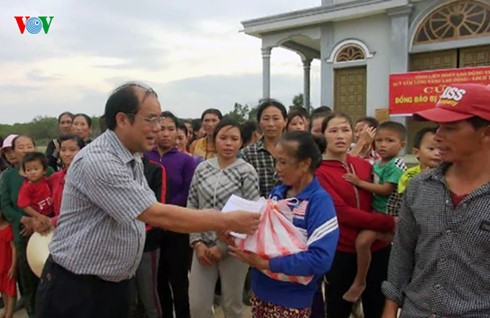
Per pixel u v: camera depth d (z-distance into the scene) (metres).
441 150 1.46
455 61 10.34
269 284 2.01
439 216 1.46
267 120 3.17
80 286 1.89
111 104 1.87
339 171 2.61
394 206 2.71
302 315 1.99
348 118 2.67
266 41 13.00
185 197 3.46
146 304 3.05
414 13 10.55
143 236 2.01
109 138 1.90
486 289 1.38
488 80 8.94
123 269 1.95
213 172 2.98
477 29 9.85
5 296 3.63
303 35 12.37
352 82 11.80
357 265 2.56
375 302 2.68
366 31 11.35
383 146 2.89
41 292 1.98
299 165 1.99
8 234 3.63
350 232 2.58
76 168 1.86
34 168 3.43
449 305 1.41
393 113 10.16
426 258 1.50
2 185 3.65
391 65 10.81
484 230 1.37
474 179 1.45
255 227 1.88
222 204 2.88
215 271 2.84
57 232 1.96
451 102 1.42
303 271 1.81
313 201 1.95
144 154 3.20
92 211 1.86
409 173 2.67
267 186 3.17
